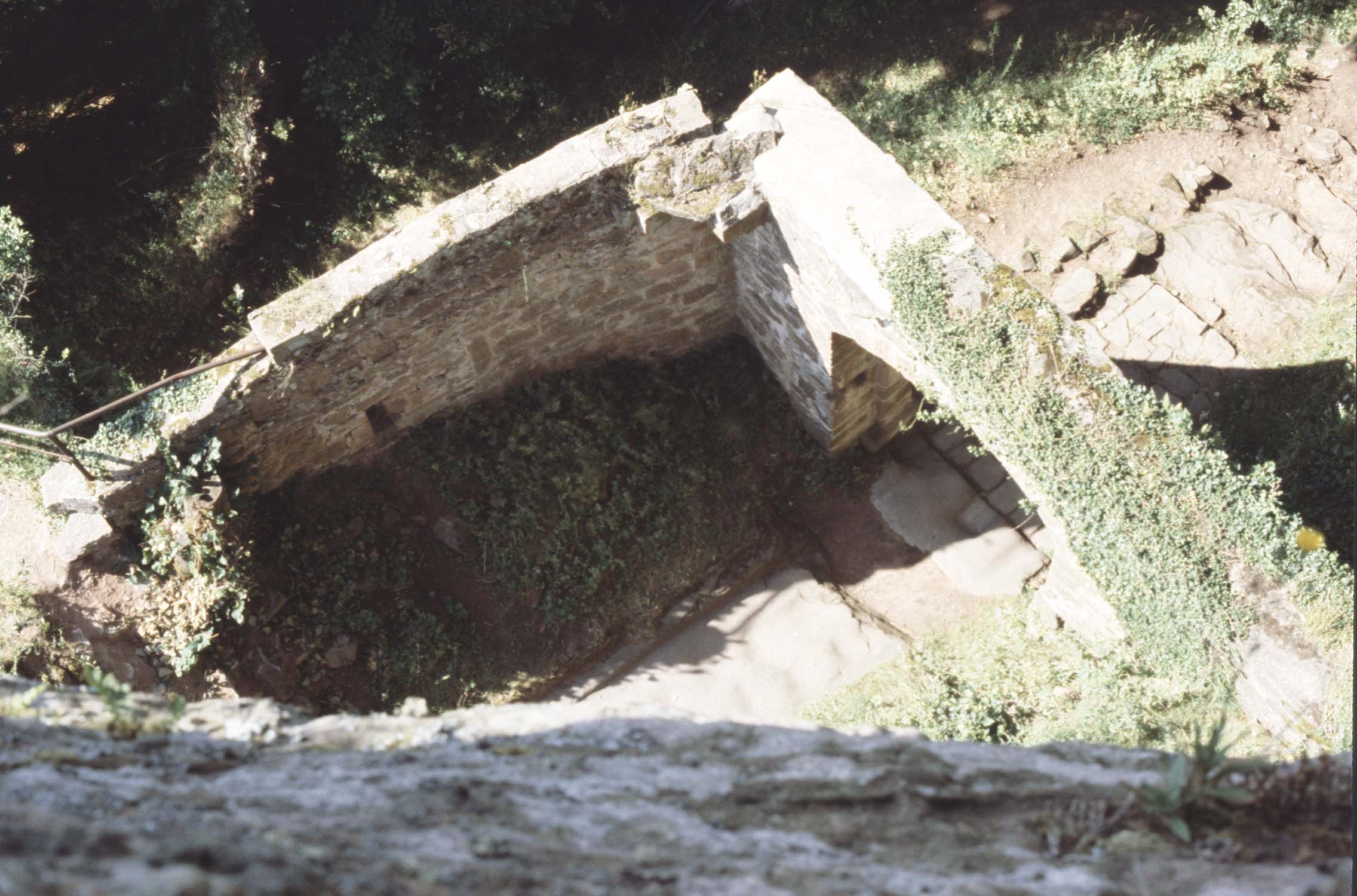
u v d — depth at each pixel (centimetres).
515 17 1269
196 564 935
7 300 1048
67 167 1230
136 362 1170
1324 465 1001
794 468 1142
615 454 1095
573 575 1067
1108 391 740
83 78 1243
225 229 1234
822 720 1012
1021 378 746
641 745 309
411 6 1259
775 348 1070
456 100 1340
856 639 1054
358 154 1293
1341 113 1245
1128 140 1239
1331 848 238
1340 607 730
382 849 206
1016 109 1252
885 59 1351
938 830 261
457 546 1055
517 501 1064
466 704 1027
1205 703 827
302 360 895
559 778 274
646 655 1076
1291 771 264
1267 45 1283
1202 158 1223
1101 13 1338
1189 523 750
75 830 177
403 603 1029
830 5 1373
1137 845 249
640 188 876
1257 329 1122
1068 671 970
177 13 1202
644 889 206
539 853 219
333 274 875
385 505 1046
